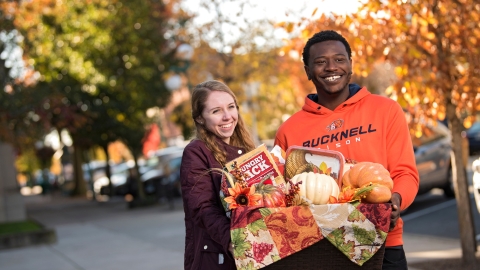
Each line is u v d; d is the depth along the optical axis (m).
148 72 20.39
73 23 19.91
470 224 6.98
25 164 52.41
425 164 11.80
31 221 15.72
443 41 6.54
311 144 3.52
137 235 12.71
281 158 3.28
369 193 2.85
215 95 3.45
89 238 12.98
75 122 14.69
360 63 6.49
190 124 21.27
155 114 23.55
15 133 13.48
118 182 28.62
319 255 2.81
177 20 20.61
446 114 7.07
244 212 2.79
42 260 10.38
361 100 3.46
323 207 2.75
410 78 6.29
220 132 3.46
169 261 9.06
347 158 3.38
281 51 7.07
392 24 6.24
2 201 15.78
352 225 2.75
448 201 12.37
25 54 16.00
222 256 3.28
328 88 3.44
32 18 19.14
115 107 20.83
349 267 2.83
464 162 7.04
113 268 8.89
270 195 2.94
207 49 17.73
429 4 6.34
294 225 2.77
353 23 6.31
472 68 6.53
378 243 2.77
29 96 13.29
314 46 3.44
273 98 20.06
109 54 20.08
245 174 3.09
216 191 3.29
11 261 10.60
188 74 18.88
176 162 23.42
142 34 20.16
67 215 20.41
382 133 3.35
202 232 3.34
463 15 6.34
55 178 48.53
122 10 20.17
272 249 2.78
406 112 6.88
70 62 19.94
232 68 17.78
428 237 9.33
